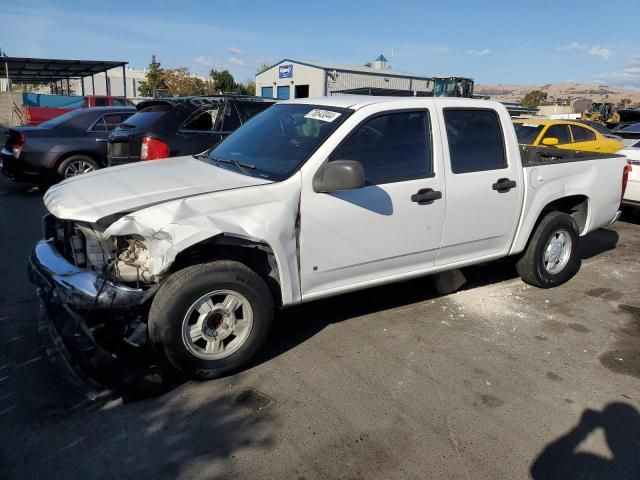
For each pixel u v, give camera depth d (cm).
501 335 434
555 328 451
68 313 342
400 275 424
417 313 470
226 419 310
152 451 281
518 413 327
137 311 338
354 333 426
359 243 387
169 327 320
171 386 343
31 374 348
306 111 423
